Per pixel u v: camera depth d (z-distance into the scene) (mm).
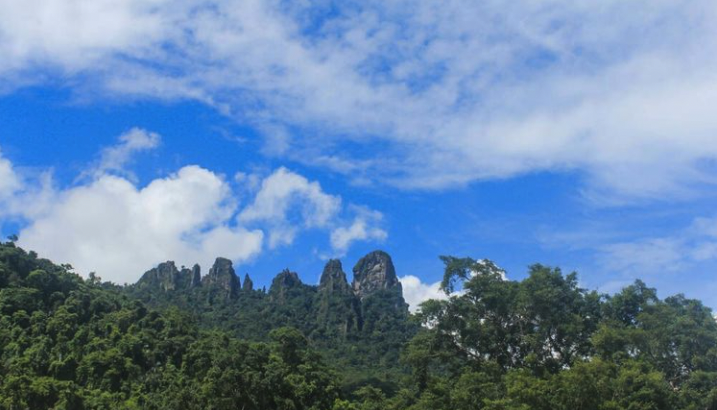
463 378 61125
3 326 114188
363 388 86250
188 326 127438
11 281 131500
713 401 59719
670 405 58250
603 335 63500
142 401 95438
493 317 69938
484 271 70250
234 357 79062
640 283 71875
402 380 73125
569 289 70750
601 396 56125
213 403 74688
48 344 110000
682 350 64438
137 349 113125
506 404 55188
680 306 71812
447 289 70750
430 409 59438
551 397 55469
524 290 67438
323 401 83438
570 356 67625
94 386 101188
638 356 63906
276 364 81562
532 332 68562
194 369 100750
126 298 151750
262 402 76562
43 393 88000
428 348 70000
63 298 132625
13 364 95312
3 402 83000
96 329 122125
